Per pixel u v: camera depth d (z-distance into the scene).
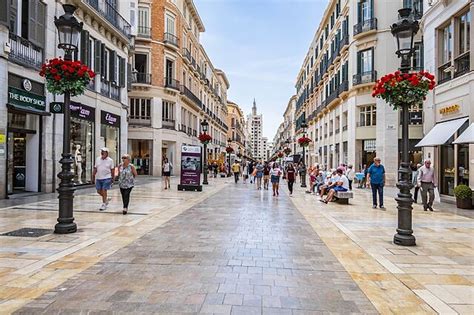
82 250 6.71
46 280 5.07
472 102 13.59
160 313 4.03
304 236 8.36
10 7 14.08
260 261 6.20
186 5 43.62
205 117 55.41
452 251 7.02
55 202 13.26
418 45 27.31
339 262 6.21
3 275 5.26
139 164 36.78
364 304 4.39
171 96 37.97
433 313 4.15
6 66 13.74
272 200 16.34
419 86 7.75
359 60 30.27
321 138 46.62
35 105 15.59
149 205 13.37
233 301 4.41
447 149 16.14
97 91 21.19
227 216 11.20
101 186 11.65
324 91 44.69
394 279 5.33
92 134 20.98
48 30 16.66
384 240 8.00
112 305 4.23
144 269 5.63
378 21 28.78
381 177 13.62
